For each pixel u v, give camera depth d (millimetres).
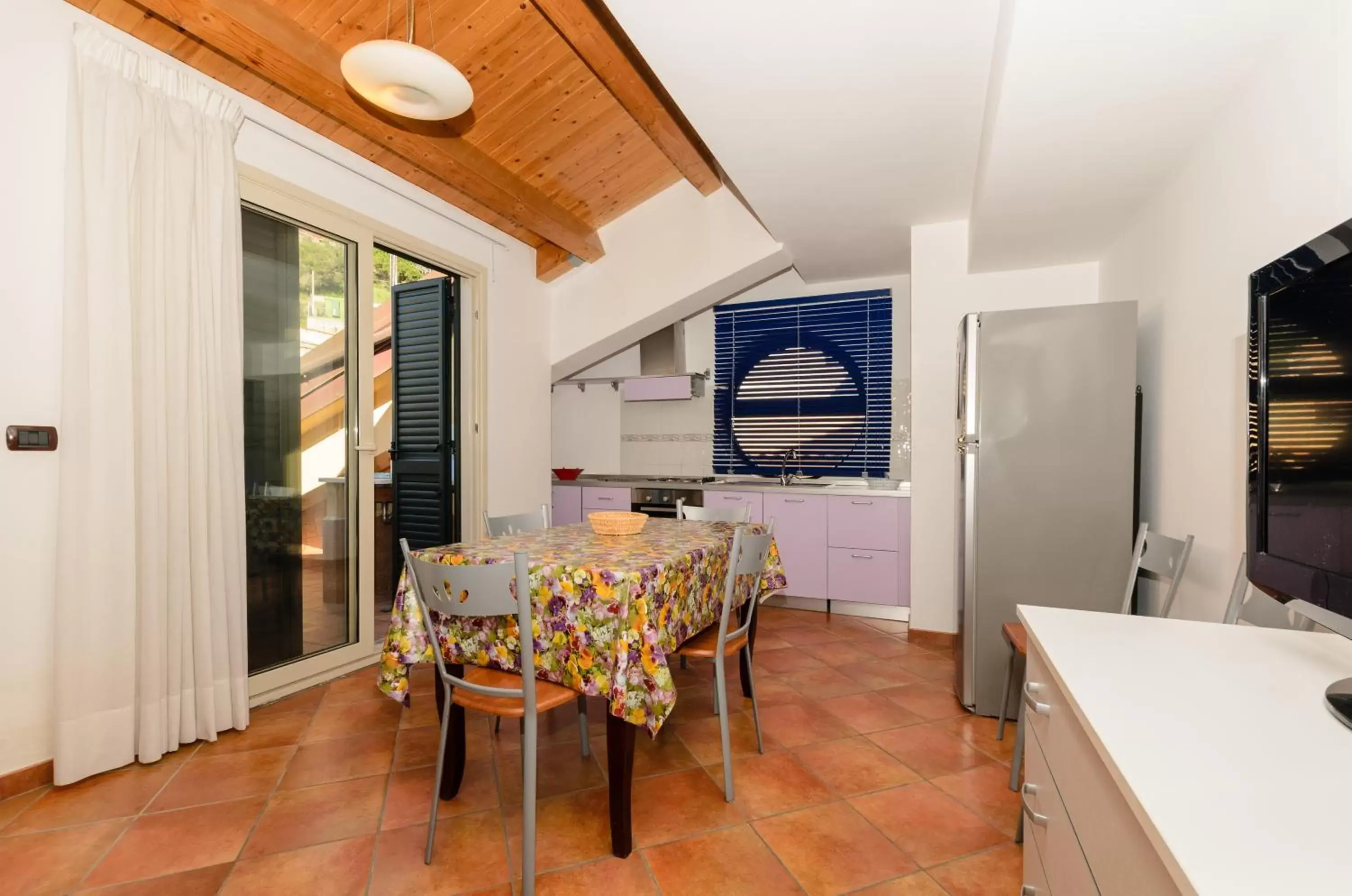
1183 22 1514
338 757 2246
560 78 3195
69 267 1977
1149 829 598
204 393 2312
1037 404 2580
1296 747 735
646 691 1667
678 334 5125
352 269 3105
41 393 1988
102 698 2070
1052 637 1153
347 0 2482
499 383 4133
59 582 1973
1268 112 1649
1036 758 1228
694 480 5008
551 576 1763
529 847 1544
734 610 2795
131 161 2123
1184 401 2219
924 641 3689
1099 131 2023
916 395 3695
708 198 4273
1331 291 923
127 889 1558
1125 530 2480
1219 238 1944
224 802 1949
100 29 2111
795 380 4918
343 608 3086
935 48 2016
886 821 1888
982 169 2514
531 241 4414
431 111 2164
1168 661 1027
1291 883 504
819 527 4352
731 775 1993
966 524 2682
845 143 2619
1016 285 3486
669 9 1843
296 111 2766
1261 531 1131
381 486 5730
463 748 2020
